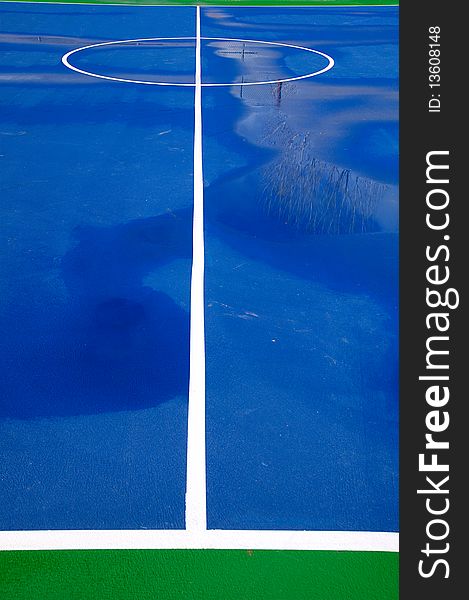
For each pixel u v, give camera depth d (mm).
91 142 10633
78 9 22047
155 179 9195
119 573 3680
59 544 3854
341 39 19219
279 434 4750
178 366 5430
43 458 4488
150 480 4332
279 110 12570
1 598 3514
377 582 3666
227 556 3797
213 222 7973
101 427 4766
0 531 3936
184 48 17453
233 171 9508
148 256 7156
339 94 13820
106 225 7852
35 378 5250
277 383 5266
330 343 5773
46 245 7348
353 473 4434
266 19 21641
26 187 8859
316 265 7082
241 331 5902
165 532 3951
